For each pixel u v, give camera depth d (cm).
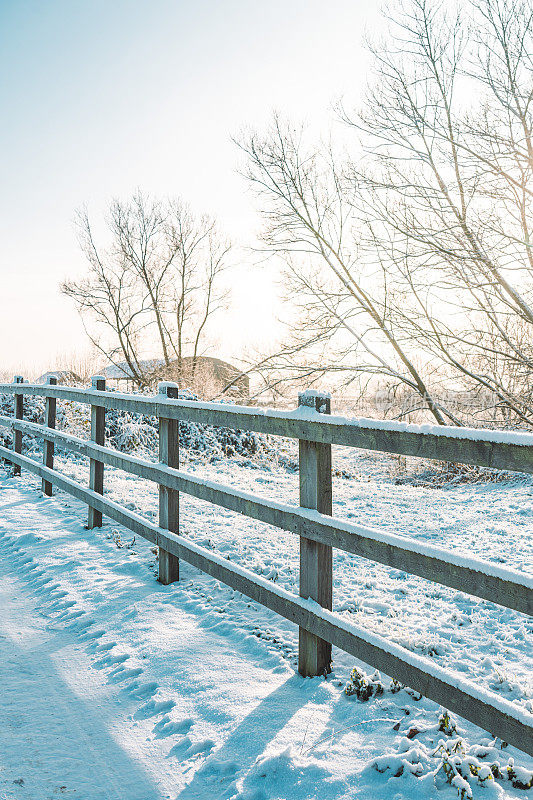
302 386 1586
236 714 240
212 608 359
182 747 225
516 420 1255
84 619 348
